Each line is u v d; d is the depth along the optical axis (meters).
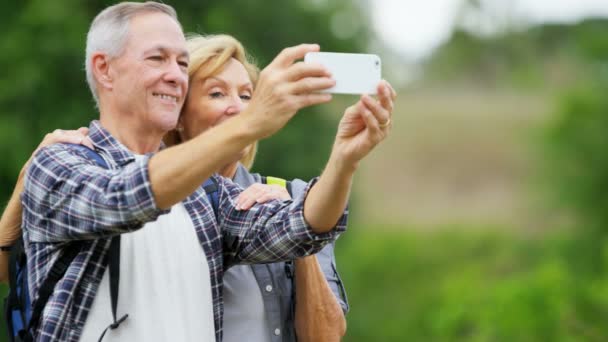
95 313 2.89
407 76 52.44
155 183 2.62
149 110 3.08
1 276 3.35
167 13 3.16
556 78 50.28
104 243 2.91
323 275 3.45
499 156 43.66
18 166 13.86
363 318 25.89
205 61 3.66
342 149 2.81
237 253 3.17
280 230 3.01
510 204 38.50
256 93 2.61
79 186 2.77
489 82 54.72
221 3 16.23
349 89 2.69
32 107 14.50
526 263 27.09
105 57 3.10
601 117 25.42
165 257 2.99
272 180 3.74
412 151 44.69
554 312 11.70
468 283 17.20
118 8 3.12
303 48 2.65
